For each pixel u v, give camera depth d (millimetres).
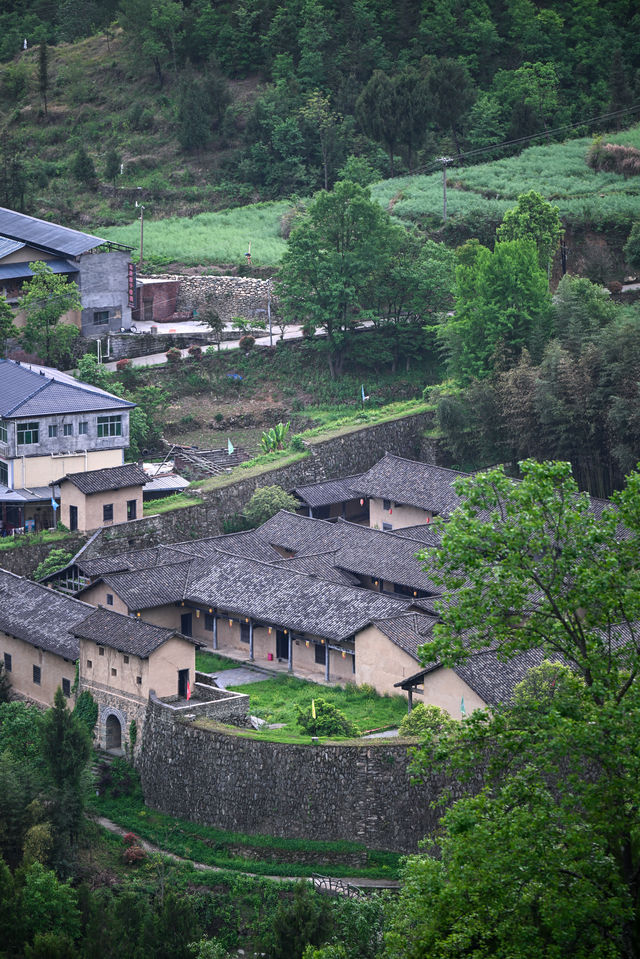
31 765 70750
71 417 102750
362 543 93125
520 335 112875
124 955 57469
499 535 39688
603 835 37094
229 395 123312
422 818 66125
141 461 110562
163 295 137875
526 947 35812
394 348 126688
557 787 39469
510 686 68688
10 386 104812
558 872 36188
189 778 71062
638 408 99062
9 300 125938
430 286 123000
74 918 60656
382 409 118562
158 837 69938
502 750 39156
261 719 76312
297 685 82188
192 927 59094
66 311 124562
